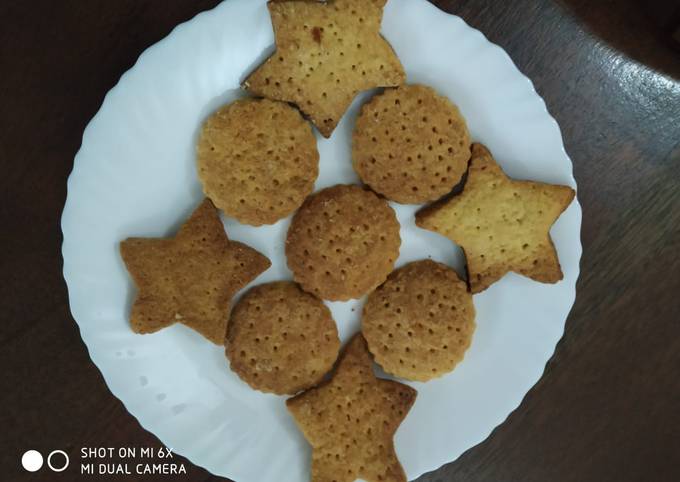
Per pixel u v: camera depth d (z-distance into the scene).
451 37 0.25
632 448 0.30
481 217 0.26
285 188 0.26
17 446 0.28
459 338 0.27
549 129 0.26
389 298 0.27
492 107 0.26
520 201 0.26
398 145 0.26
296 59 0.25
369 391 0.27
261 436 0.28
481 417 0.28
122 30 0.26
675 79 0.28
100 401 0.28
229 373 0.27
